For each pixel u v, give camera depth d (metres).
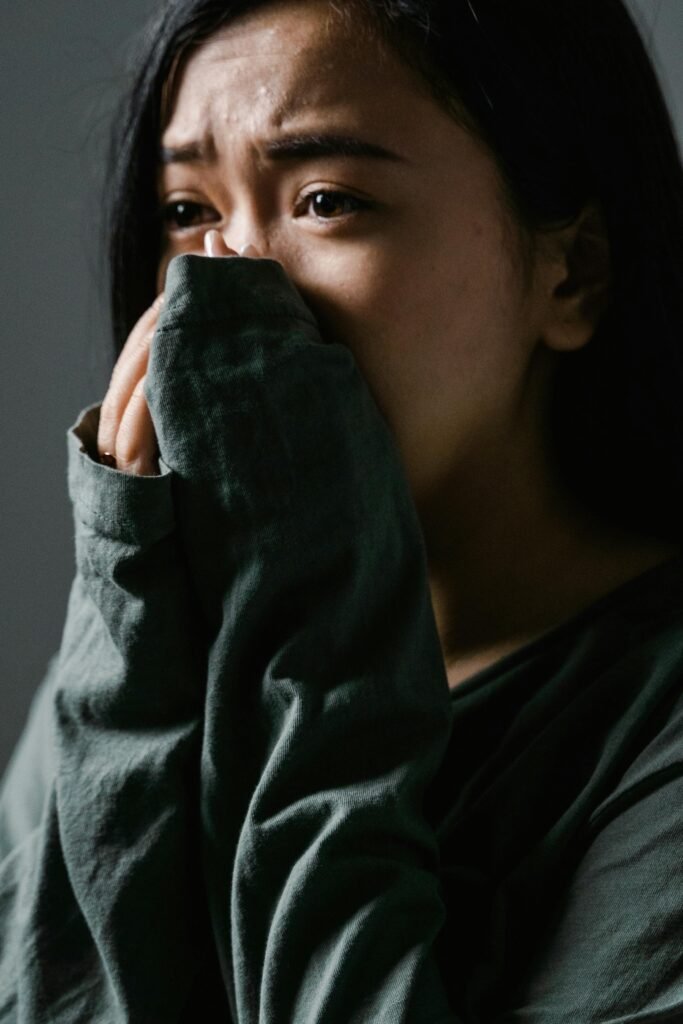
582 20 0.88
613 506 0.94
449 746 0.85
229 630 0.77
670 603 0.86
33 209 1.58
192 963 0.79
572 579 0.90
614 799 0.77
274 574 0.76
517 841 0.80
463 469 0.88
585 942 0.74
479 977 0.77
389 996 0.70
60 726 0.83
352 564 0.76
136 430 0.80
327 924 0.73
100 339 1.59
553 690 0.83
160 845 0.77
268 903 0.75
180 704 0.79
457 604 0.91
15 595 1.67
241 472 0.76
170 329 0.76
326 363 0.77
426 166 0.80
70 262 1.59
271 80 0.80
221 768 0.77
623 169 0.89
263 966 0.73
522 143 0.84
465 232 0.82
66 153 1.56
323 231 0.80
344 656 0.76
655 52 1.28
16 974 0.84
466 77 0.81
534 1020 0.73
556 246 0.88
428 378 0.82
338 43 0.80
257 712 0.77
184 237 0.88
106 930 0.77
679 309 0.92
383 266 0.80
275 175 0.81
